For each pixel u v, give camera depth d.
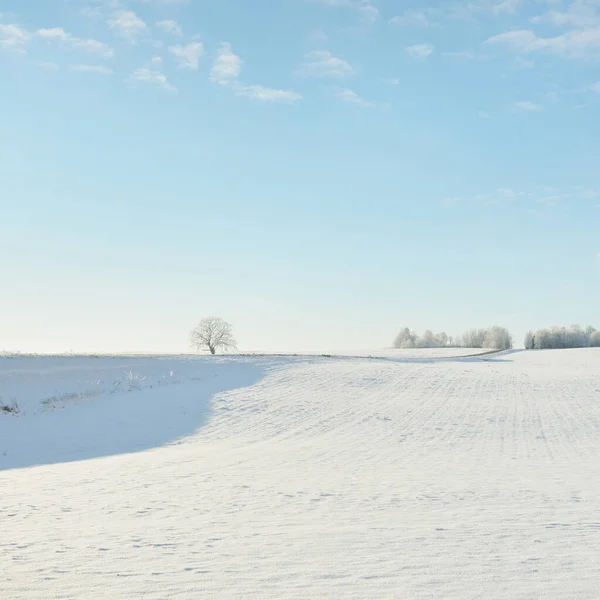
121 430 25.42
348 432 25.19
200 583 5.89
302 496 10.97
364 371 45.53
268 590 5.69
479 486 12.38
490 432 25.61
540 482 13.12
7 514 9.44
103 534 7.93
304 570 6.31
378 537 7.75
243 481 12.89
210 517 9.11
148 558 6.75
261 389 35.75
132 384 36.03
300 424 26.97
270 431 25.31
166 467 15.52
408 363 54.47
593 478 13.94
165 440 23.42
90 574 6.17
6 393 33.28
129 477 13.67
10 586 5.80
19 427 26.36
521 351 89.19
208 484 12.45
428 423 27.73
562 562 6.63
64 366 41.47
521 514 9.38
